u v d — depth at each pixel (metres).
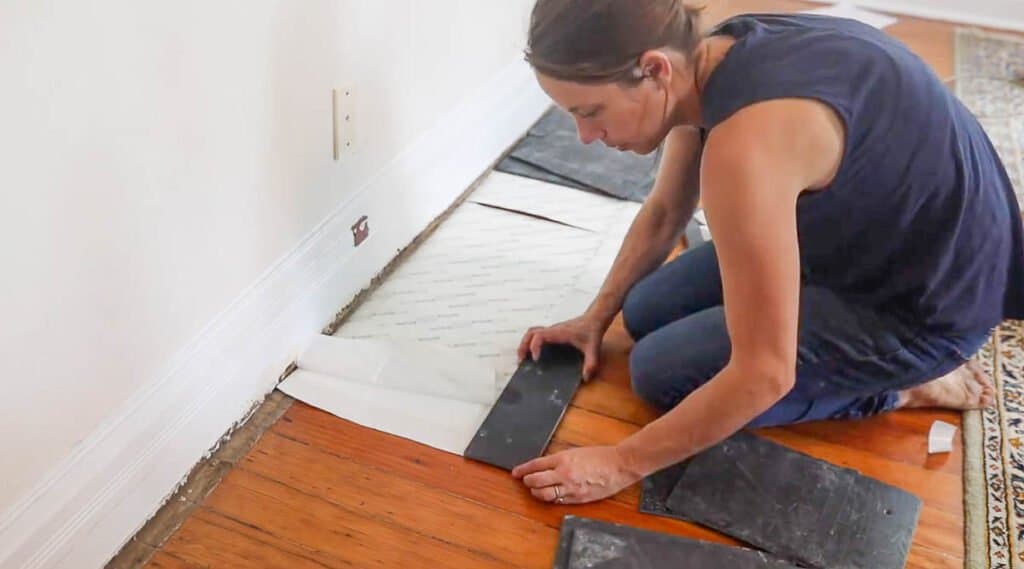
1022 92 2.79
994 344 1.79
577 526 1.38
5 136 1.01
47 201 1.09
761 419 1.53
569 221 2.14
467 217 2.15
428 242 2.06
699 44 1.17
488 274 1.96
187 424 1.43
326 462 1.50
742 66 1.15
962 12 3.30
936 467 1.52
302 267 1.67
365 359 1.70
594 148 2.41
